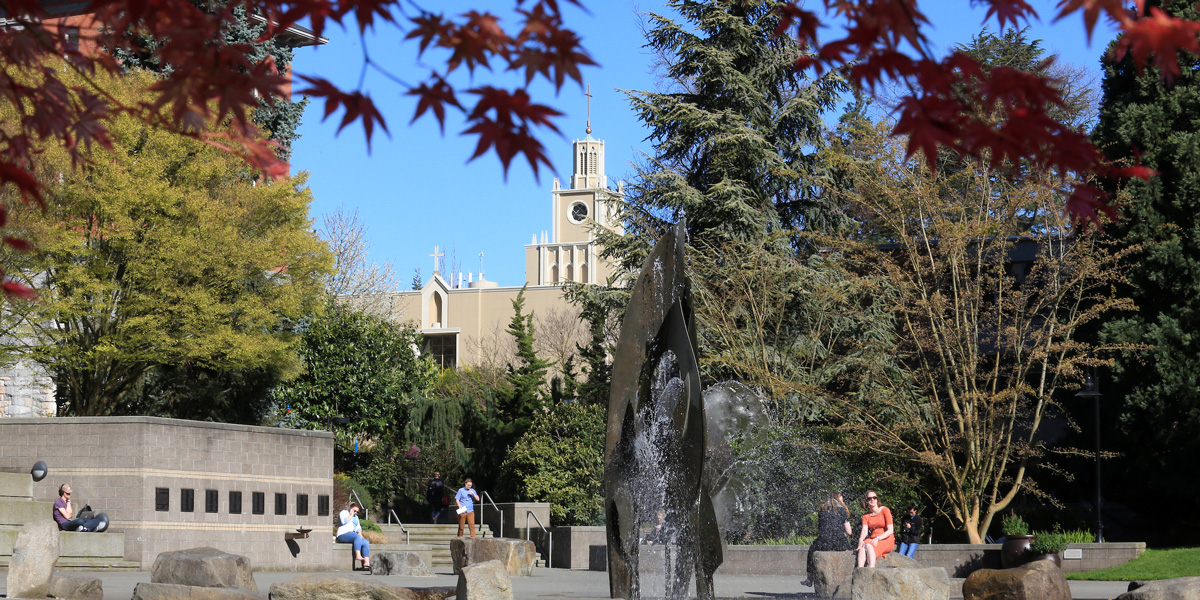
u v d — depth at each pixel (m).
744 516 27.28
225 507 24.41
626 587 13.68
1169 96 29.33
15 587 13.27
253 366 26.30
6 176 4.66
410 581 20.77
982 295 30.23
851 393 30.39
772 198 36.00
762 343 30.42
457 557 22.98
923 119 4.40
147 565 22.50
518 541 23.55
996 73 4.31
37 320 24.16
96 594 14.03
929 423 29.58
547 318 72.56
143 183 23.20
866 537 16.73
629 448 13.74
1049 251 28.12
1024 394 28.77
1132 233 28.92
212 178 25.52
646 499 13.77
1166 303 29.06
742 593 18.67
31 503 21.16
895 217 29.47
